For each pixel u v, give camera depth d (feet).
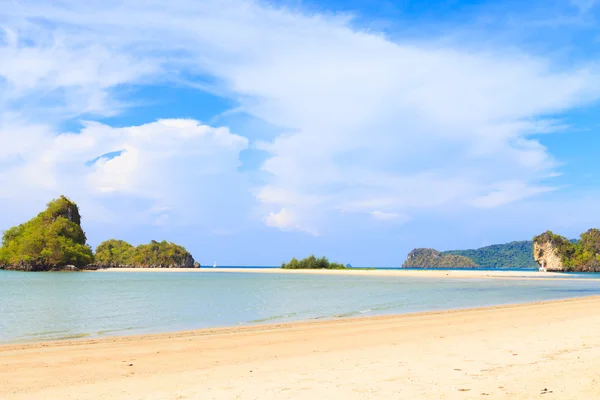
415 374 37.19
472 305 116.06
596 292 168.04
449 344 53.52
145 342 61.05
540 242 640.58
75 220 578.25
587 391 29.78
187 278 342.44
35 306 119.85
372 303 125.18
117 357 50.42
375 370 39.52
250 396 32.14
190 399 32.01
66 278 339.16
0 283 255.70
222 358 49.62
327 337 63.77
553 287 203.21
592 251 608.60
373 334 65.62
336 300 135.74
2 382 38.93
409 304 121.60
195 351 53.93
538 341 52.60
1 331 75.97
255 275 407.64
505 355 44.32
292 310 108.17
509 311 94.43
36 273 456.04
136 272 542.98
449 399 29.45
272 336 65.26
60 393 34.83
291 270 523.70
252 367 44.06
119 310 109.40
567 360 40.32
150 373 42.29
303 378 37.60
